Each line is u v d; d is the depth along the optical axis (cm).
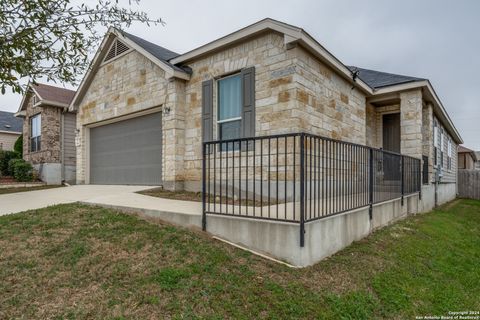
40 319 231
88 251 337
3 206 585
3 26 240
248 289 279
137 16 318
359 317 264
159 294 264
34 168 1252
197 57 714
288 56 571
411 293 318
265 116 599
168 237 378
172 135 738
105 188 849
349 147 455
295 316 253
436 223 679
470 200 1448
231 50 657
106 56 945
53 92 1295
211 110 689
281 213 409
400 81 863
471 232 671
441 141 1189
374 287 315
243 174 628
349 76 733
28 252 333
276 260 333
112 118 930
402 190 679
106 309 243
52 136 1201
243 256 339
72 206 531
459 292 344
